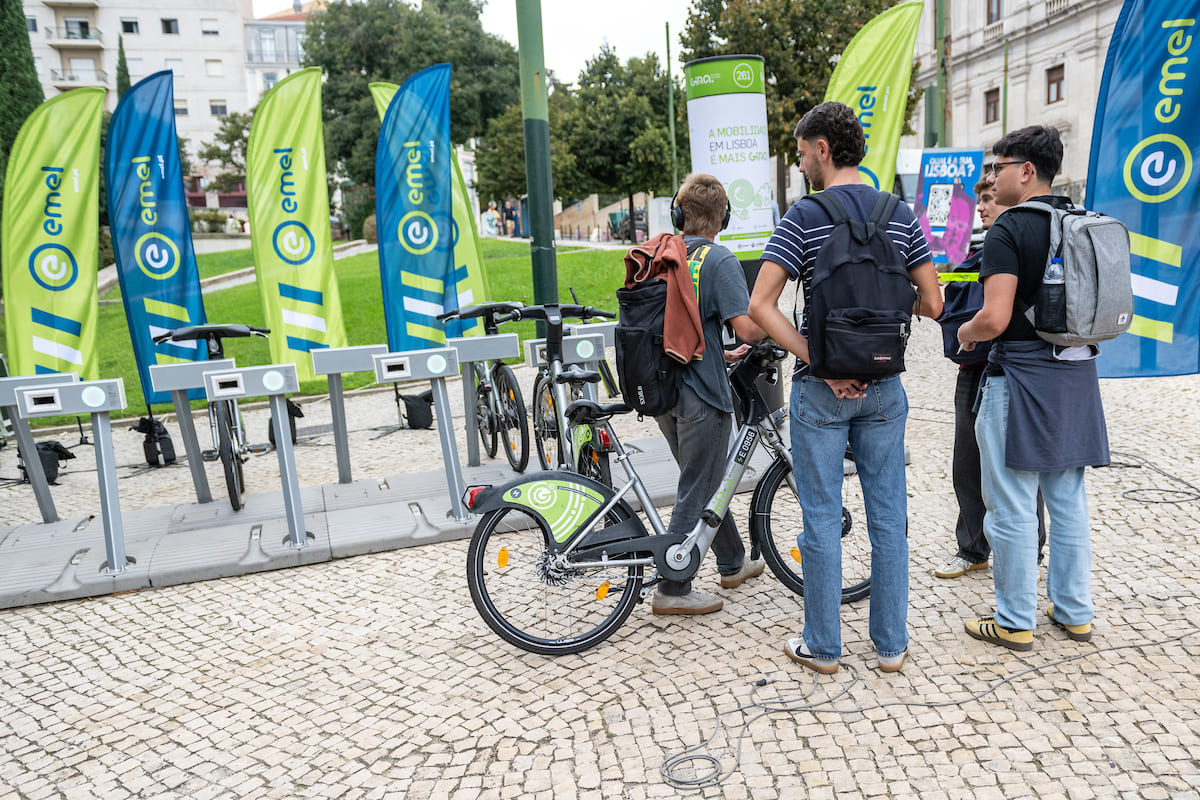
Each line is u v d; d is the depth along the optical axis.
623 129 32.41
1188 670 2.71
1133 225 4.55
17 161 6.12
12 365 6.25
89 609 3.90
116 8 54.75
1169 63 4.36
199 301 6.82
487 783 2.39
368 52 43.56
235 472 5.04
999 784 2.23
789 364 7.62
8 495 6.61
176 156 6.60
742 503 4.66
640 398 3.10
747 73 5.44
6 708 3.03
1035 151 2.76
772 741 2.50
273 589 4.01
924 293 2.70
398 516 4.69
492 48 44.88
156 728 2.83
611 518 3.21
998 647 2.96
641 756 2.47
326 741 2.68
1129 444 5.56
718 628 3.27
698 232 3.25
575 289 17.44
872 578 2.82
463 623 3.51
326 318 7.45
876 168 6.37
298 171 7.23
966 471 3.53
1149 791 2.16
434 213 6.89
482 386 6.35
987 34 32.50
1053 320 2.67
